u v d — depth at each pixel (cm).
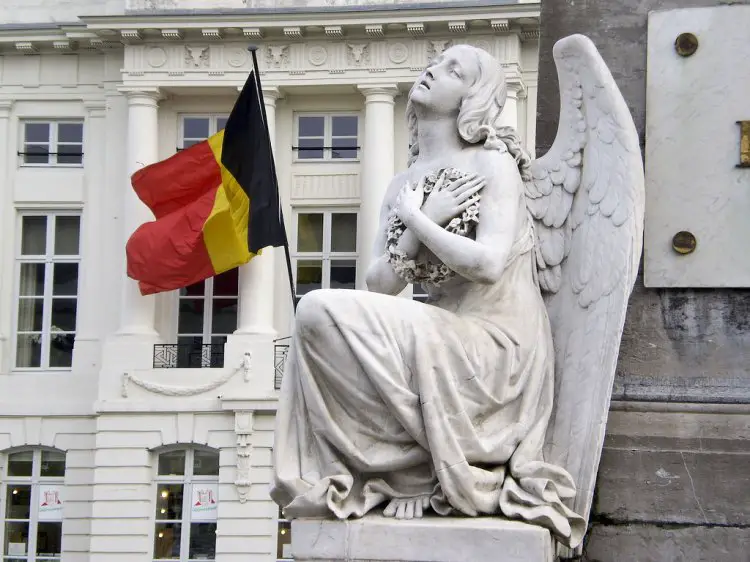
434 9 2711
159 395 2703
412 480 425
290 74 2828
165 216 2559
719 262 475
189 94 2884
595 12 498
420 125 464
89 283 2844
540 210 462
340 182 2859
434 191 446
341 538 411
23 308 2869
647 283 478
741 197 477
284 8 2792
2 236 2864
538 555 403
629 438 466
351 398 417
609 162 451
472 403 427
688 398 469
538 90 504
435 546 407
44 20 2902
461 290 446
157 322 2819
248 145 2309
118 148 2880
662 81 487
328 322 416
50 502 2778
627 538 459
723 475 460
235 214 2472
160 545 2694
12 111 2911
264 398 2667
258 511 2655
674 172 482
